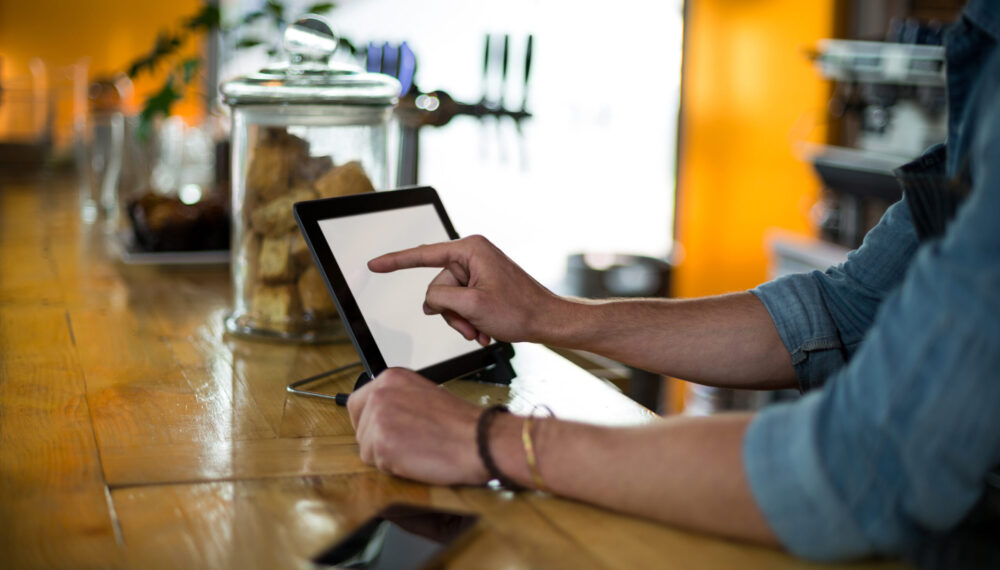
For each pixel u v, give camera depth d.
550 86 5.29
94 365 1.13
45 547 0.65
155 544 0.66
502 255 1.01
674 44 4.88
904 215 1.01
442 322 1.07
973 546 0.66
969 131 0.73
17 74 4.77
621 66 5.10
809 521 0.63
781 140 4.19
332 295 0.96
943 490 0.62
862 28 3.78
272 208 1.25
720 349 1.03
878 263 1.02
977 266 0.59
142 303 1.50
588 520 0.71
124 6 4.82
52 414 0.95
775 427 0.65
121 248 1.97
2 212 2.45
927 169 0.86
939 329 0.59
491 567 0.64
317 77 1.26
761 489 0.64
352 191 1.25
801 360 1.02
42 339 1.25
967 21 0.75
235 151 1.29
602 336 1.02
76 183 3.16
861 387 0.63
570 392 1.06
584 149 5.28
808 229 4.02
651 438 0.69
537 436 0.73
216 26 1.99
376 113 1.29
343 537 0.67
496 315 0.98
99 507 0.72
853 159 2.85
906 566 0.64
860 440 0.62
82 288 1.60
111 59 4.85
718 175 4.64
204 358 1.18
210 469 0.81
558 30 5.23
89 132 2.40
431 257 0.99
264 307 1.27
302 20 1.27
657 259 4.21
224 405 0.99
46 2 4.75
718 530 0.66
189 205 1.87
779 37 4.15
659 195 5.05
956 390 0.59
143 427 0.91
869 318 1.03
